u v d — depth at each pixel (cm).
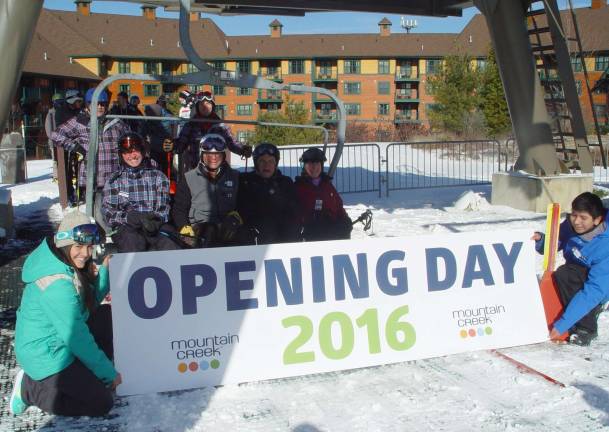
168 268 402
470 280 464
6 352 460
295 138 3067
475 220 947
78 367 358
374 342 437
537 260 691
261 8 1226
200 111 686
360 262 439
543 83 1094
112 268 393
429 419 355
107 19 7219
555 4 976
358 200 1218
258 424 351
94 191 592
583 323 468
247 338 413
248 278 416
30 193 1261
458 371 422
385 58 7569
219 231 515
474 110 3703
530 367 426
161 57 7069
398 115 7644
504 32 997
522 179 1038
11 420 358
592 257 465
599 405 370
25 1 475
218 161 542
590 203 460
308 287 427
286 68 7644
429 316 451
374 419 356
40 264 350
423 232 859
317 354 424
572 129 1035
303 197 598
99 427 349
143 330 396
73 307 348
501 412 362
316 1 1116
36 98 5512
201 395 389
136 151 540
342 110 611
